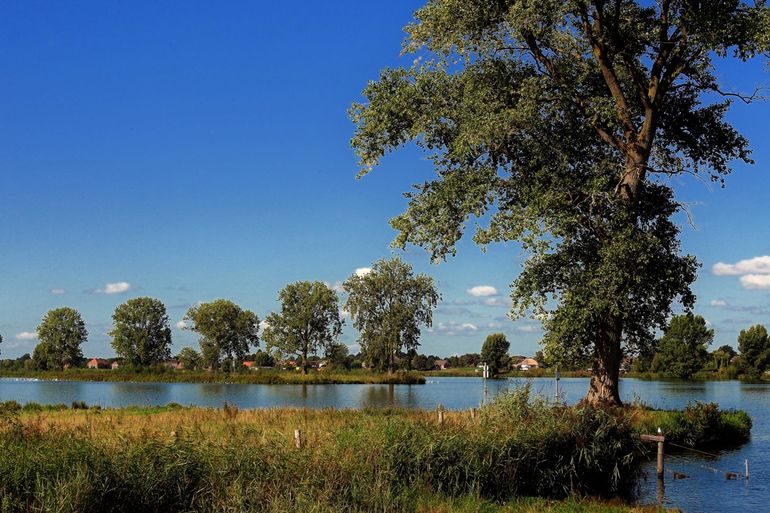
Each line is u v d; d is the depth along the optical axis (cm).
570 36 2564
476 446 1511
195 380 9938
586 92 2661
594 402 2414
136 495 1129
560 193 2331
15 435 1397
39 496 1050
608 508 1427
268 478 1220
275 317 10331
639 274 2283
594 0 2386
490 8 2383
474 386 7800
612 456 1750
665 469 2064
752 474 2009
